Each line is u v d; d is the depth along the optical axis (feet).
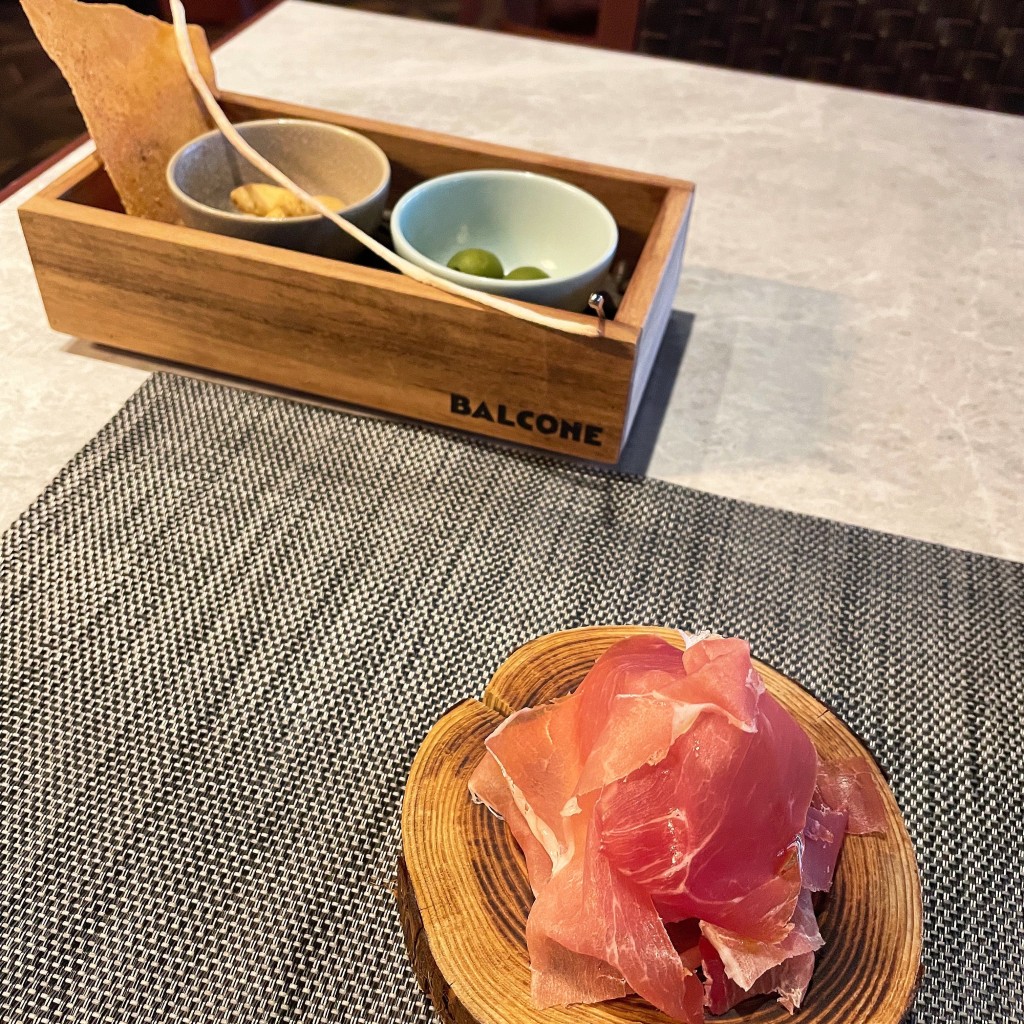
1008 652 1.26
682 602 1.29
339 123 1.67
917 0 2.84
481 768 0.98
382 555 1.33
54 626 1.23
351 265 1.38
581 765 0.95
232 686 1.18
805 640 1.26
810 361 1.67
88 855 1.04
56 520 1.34
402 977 0.97
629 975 0.84
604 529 1.37
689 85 2.39
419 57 2.41
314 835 1.06
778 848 0.90
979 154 2.21
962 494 1.47
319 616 1.26
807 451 1.51
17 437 1.46
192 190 1.58
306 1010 0.94
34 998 0.94
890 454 1.52
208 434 1.47
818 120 2.29
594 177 1.58
